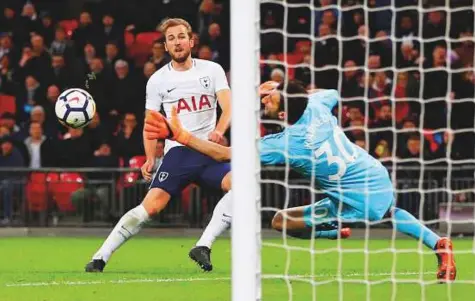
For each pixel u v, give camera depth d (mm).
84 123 18516
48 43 35938
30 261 21172
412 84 30297
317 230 16969
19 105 33594
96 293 15328
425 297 14578
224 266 19594
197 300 14539
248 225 11406
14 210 29344
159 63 32562
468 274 17922
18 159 30719
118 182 29094
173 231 28781
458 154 29109
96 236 28797
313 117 15531
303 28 33188
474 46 31797
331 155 15648
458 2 32969
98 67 32812
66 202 29250
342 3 33250
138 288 15891
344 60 31406
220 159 15617
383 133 29141
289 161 15492
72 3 38344
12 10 36250
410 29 32562
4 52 35031
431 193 27953
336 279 16391
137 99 32438
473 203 27672
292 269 18672
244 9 11633
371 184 15883
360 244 25078
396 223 15969
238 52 11617
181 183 18375
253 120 11547
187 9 36094
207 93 18344
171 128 15422
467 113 29859
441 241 15680
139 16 35688
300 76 31609
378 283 15992
